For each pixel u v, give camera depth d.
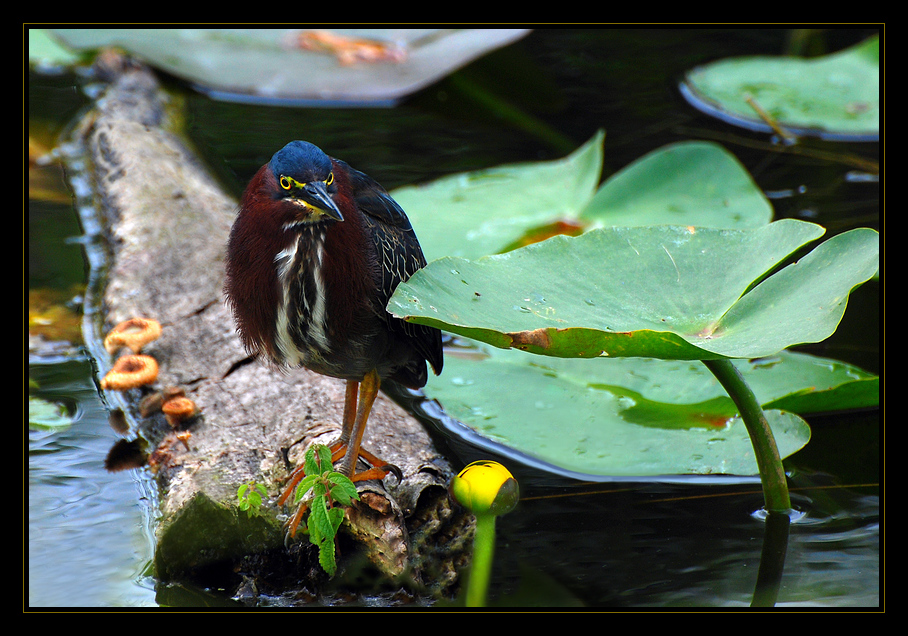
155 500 7.33
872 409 8.52
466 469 5.84
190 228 10.74
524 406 8.34
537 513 7.18
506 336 5.84
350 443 6.95
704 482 7.59
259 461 7.32
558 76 15.30
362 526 6.72
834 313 5.94
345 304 6.69
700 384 8.52
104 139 12.72
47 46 14.76
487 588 6.41
